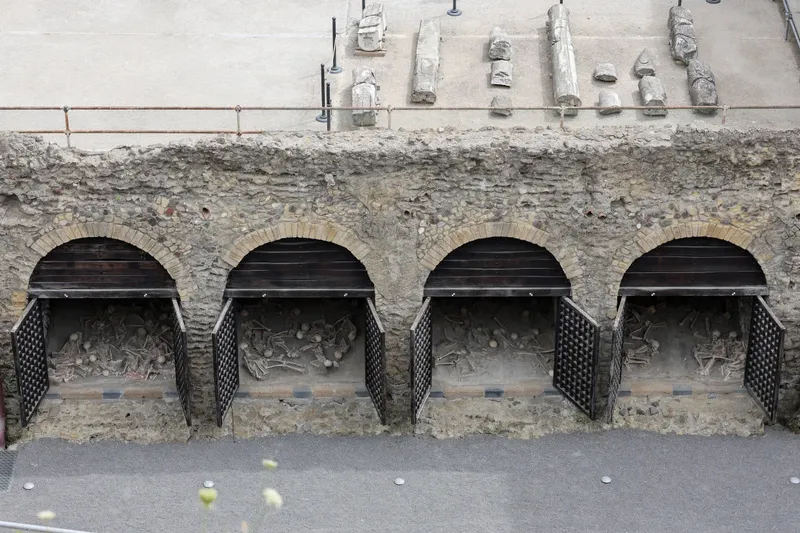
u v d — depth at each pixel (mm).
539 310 23516
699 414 22297
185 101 24328
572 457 21516
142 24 26906
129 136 22828
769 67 25703
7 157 20438
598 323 21500
